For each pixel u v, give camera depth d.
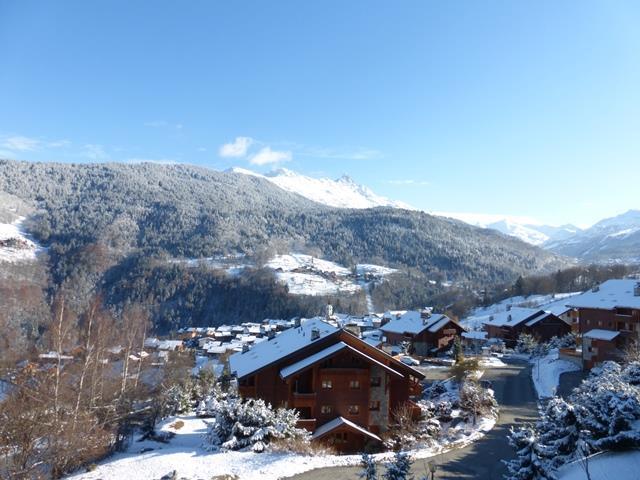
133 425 42.62
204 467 28.86
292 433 33.38
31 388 37.22
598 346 60.84
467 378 52.62
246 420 33.56
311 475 27.77
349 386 39.09
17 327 104.06
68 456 31.69
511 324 93.19
